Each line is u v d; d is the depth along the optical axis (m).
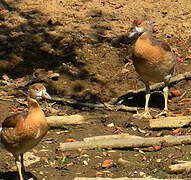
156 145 11.22
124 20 16.70
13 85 14.70
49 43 15.92
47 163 10.72
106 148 11.24
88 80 14.65
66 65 15.27
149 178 9.73
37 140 9.55
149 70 12.85
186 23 16.53
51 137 12.00
